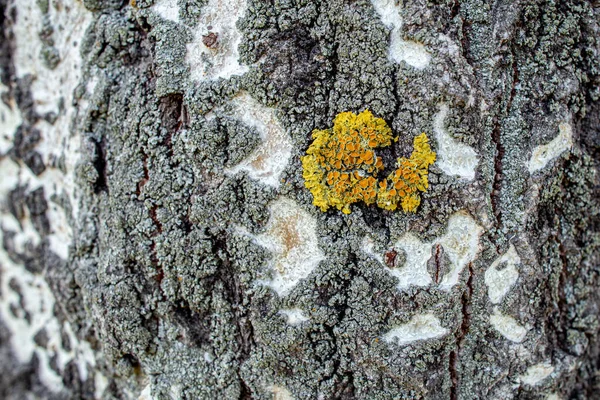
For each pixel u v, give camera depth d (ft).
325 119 1.26
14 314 1.67
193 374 1.32
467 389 1.29
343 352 1.28
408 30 1.23
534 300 1.30
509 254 1.28
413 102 1.23
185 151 1.28
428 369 1.27
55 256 1.51
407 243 1.26
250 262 1.27
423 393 1.28
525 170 1.27
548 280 1.31
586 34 1.29
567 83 1.28
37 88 1.50
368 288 1.26
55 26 1.44
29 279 1.63
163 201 1.29
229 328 1.30
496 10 1.25
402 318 1.26
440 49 1.23
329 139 1.25
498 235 1.27
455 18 1.24
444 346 1.28
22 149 1.52
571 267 1.34
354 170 1.25
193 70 1.27
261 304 1.28
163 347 1.34
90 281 1.37
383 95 1.24
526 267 1.28
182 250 1.29
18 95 1.51
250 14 1.25
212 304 1.30
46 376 1.64
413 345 1.26
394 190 1.24
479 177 1.25
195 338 1.32
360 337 1.27
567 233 1.33
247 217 1.27
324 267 1.26
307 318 1.27
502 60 1.26
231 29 1.26
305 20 1.25
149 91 1.30
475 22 1.25
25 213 1.57
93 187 1.36
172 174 1.29
